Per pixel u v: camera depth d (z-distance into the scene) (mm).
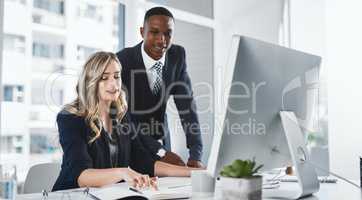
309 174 1297
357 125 2645
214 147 1157
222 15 3311
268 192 1311
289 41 3242
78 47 2734
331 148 2600
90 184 1680
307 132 1476
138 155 2291
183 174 1944
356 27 2732
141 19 2971
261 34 3434
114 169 1662
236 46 1099
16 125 2402
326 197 1304
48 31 2578
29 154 2465
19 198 1302
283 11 3518
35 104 2500
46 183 1965
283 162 1374
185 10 3117
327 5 2848
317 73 1477
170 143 2832
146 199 1179
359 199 1271
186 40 3068
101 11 2869
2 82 2281
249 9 3418
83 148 1884
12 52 2396
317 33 2984
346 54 2746
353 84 2703
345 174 2580
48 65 2578
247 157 1224
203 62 3152
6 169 1534
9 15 2381
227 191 1070
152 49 2846
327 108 2678
